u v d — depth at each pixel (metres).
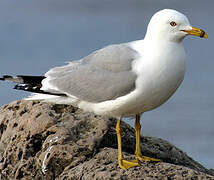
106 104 10.30
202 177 9.44
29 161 10.68
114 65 10.21
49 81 10.74
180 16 10.00
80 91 10.48
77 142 10.56
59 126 10.79
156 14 10.13
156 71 9.81
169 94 10.11
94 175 9.61
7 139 11.31
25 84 10.71
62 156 10.30
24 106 11.53
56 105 11.45
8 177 10.94
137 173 9.55
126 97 10.03
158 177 9.45
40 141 10.85
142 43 10.27
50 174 10.37
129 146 11.30
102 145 10.74
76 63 10.88
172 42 10.03
